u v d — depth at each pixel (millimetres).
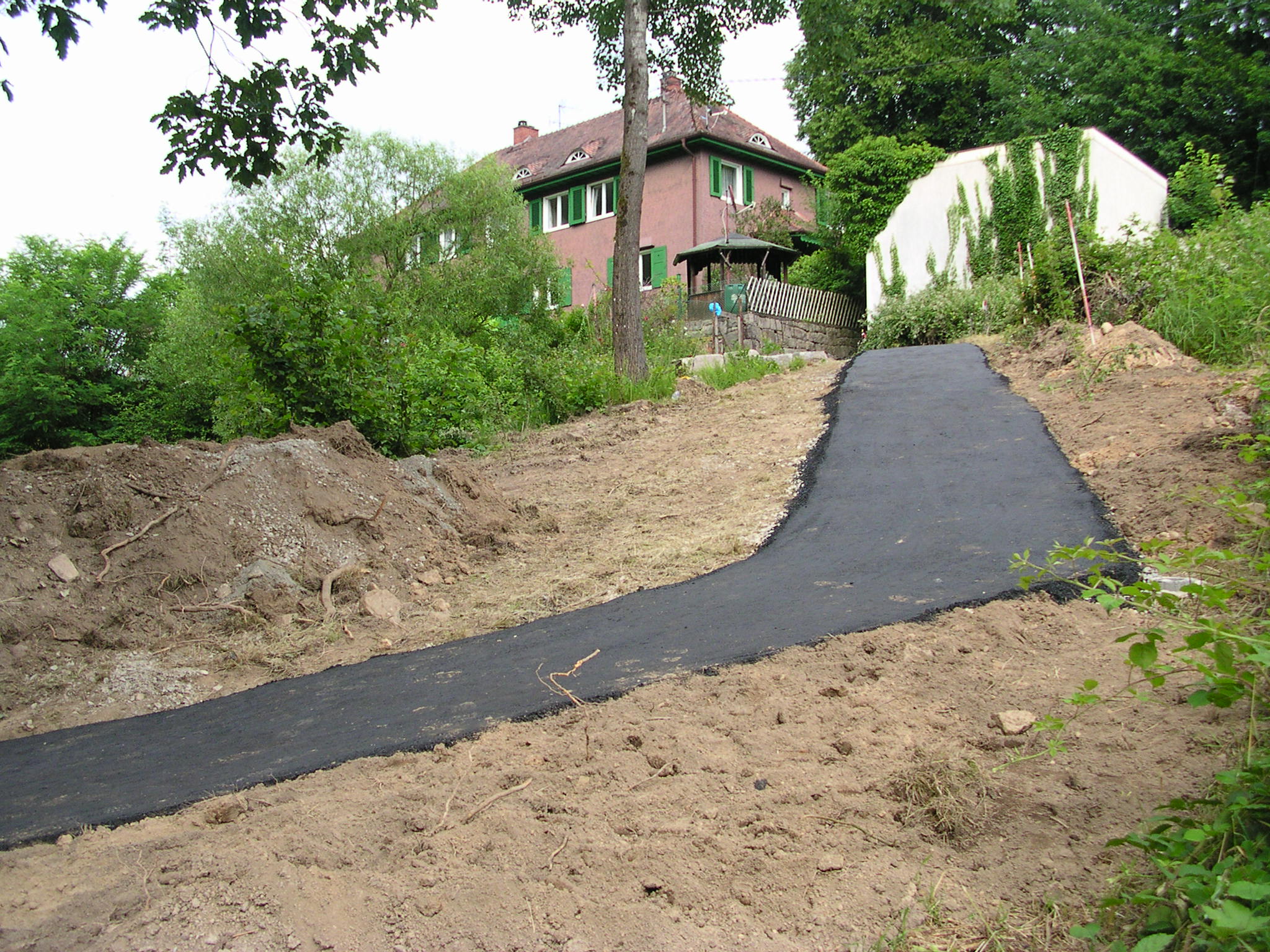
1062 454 7430
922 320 20219
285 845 3172
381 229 23250
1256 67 28531
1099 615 4398
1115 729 3359
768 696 4047
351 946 2674
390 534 7391
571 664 4777
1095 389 9133
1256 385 5809
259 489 7121
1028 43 33125
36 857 3297
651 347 19484
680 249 29641
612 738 3805
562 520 8250
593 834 3143
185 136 7258
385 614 6266
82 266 34625
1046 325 13219
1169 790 2947
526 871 2965
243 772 3941
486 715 4230
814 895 2754
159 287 35938
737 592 5598
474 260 24453
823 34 18438
